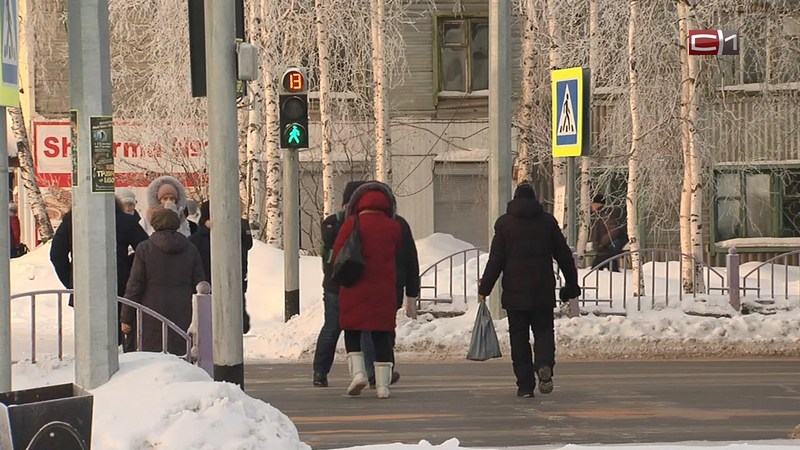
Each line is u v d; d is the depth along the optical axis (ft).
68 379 113.09
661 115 310.04
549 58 338.75
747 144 377.71
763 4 337.52
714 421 126.93
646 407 137.18
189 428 87.15
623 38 311.68
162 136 362.94
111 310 100.73
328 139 353.51
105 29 101.09
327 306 155.33
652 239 383.65
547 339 143.74
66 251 157.38
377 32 359.46
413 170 417.28
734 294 212.43
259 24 335.26
